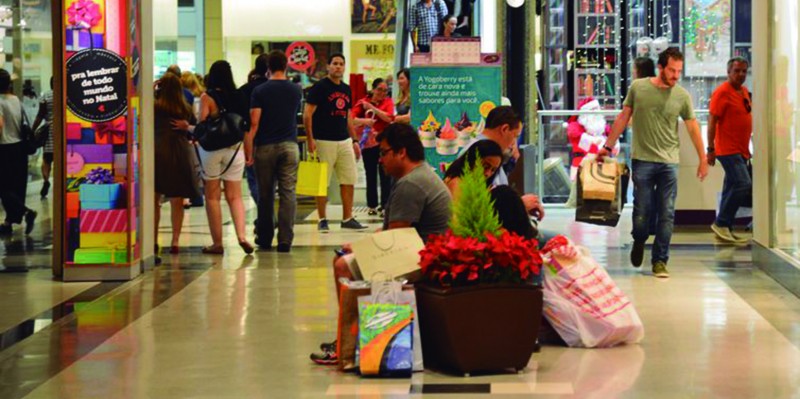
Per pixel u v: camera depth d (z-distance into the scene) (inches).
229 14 1117.1
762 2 523.5
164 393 305.0
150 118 540.7
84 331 392.8
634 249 519.2
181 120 576.7
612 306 362.3
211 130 583.5
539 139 802.2
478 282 319.3
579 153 800.3
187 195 579.2
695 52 929.5
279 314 421.1
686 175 715.4
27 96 751.1
